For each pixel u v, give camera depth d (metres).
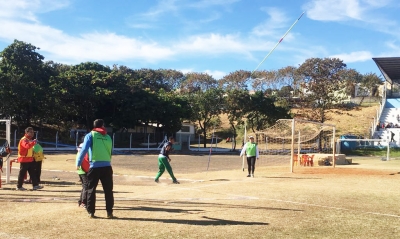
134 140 46.66
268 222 7.06
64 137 43.81
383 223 7.25
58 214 7.50
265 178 15.64
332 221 7.32
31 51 41.53
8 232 6.14
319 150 36.41
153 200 9.30
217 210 8.10
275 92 77.38
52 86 40.59
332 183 13.81
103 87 43.59
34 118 43.44
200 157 33.88
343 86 50.69
